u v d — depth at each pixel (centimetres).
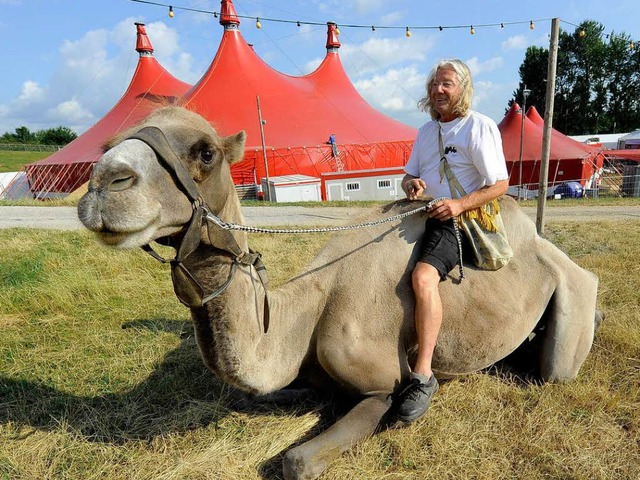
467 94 337
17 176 3156
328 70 4144
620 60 7375
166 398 390
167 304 594
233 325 284
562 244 927
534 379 404
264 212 1762
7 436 342
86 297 609
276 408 371
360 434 308
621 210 1652
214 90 3378
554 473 297
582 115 7712
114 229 218
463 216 341
